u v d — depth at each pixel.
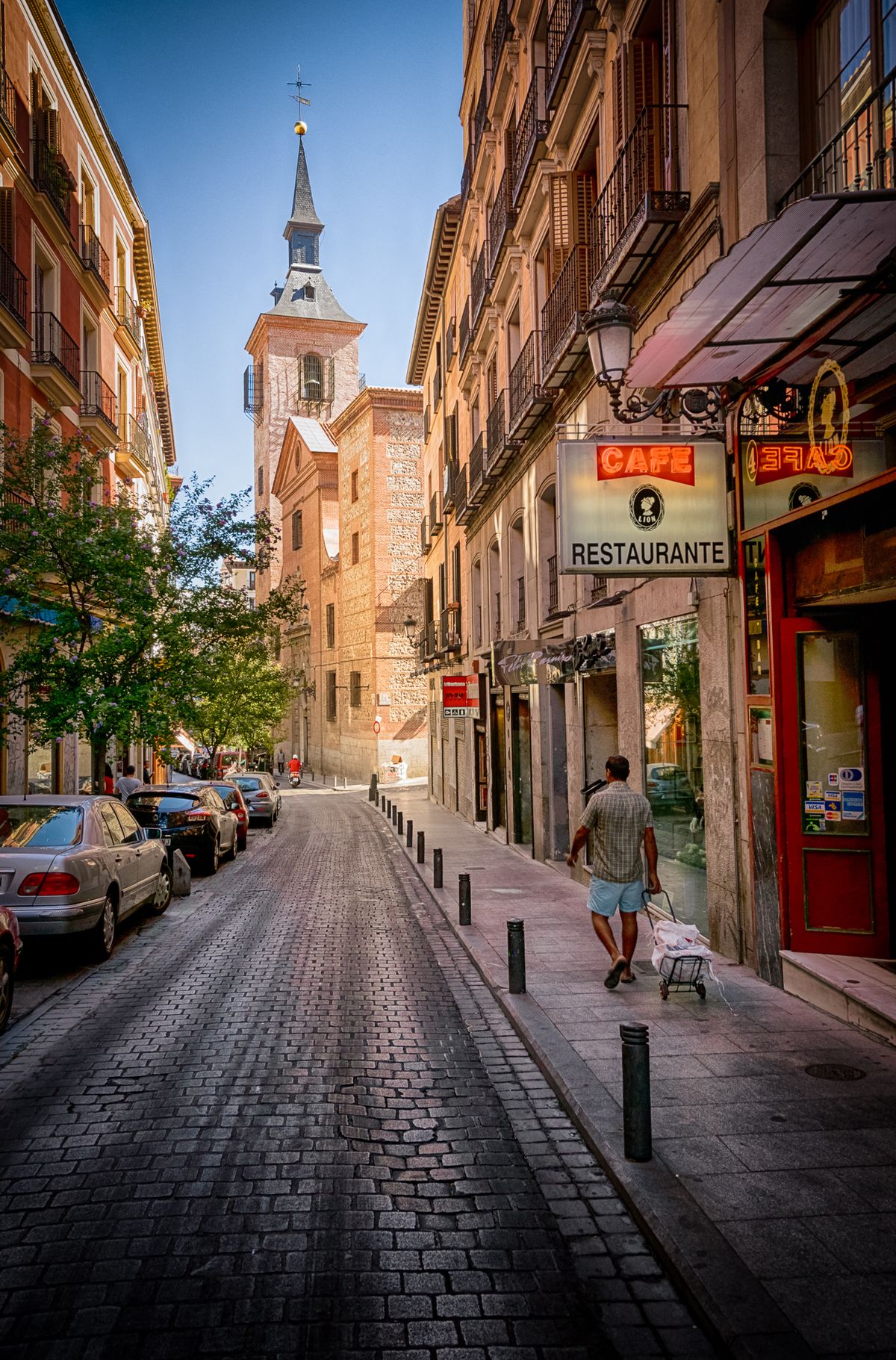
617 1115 5.03
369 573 45.94
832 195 4.19
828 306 5.74
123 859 10.20
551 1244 3.96
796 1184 4.22
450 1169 4.67
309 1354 3.24
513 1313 3.48
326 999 7.91
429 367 34.28
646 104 10.06
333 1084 5.83
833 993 6.61
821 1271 3.53
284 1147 4.90
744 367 7.02
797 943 7.30
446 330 29.19
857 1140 4.65
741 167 7.83
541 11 14.79
